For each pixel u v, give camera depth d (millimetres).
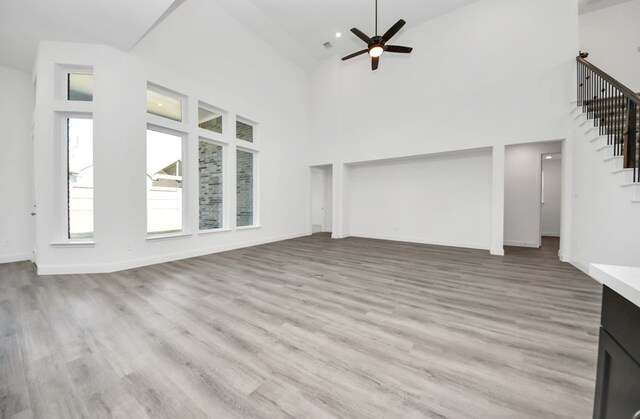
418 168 6461
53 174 3514
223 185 5312
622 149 3025
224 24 5078
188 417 1190
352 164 7293
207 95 4773
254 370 1523
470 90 5227
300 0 5035
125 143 3689
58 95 3533
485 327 2031
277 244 6059
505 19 4875
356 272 3619
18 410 1229
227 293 2783
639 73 5445
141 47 3830
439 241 6180
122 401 1288
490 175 5582
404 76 6012
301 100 7340
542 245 6090
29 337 1886
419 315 2246
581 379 1428
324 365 1568
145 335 1918
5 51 3684
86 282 3150
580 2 5523
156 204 4238
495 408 1230
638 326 642
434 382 1414
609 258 3129
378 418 1180
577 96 4219
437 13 5434
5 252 4145
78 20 3121
